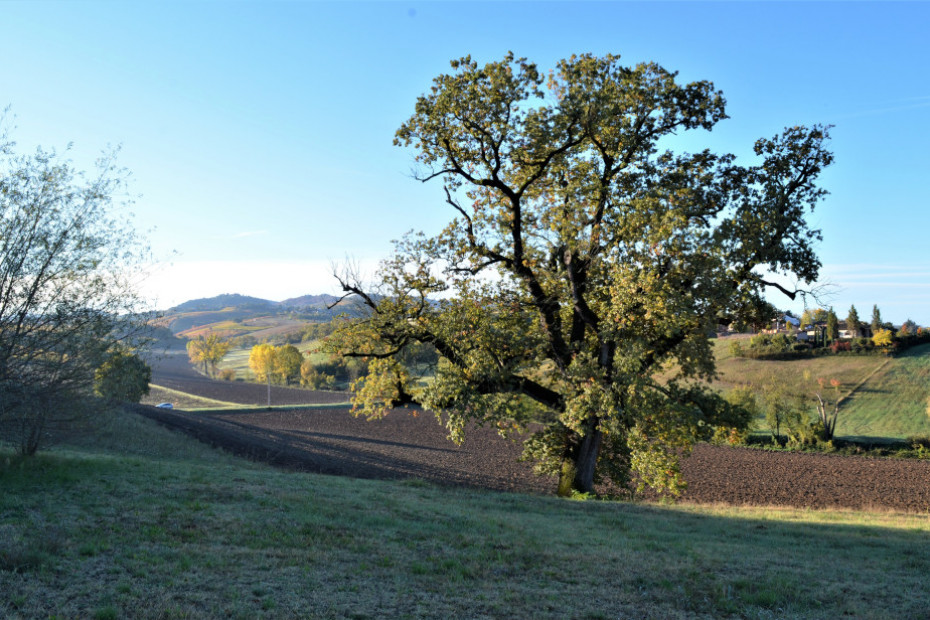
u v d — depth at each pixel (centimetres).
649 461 2320
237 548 1134
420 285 2611
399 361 2764
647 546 1427
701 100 2478
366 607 898
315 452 4641
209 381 13950
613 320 2342
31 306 1555
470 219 2592
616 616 941
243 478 1928
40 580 881
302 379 12650
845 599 1050
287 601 891
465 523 1551
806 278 2464
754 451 5762
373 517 1507
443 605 934
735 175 2584
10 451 1800
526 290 2719
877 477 4397
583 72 2291
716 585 1110
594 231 2428
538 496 2398
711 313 2266
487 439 6316
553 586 1073
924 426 6650
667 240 2219
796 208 2444
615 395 2309
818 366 9006
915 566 1316
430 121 2280
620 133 2506
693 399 2561
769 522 1975
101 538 1103
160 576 942
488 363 2522
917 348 9069
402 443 5862
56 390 1593
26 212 1547
